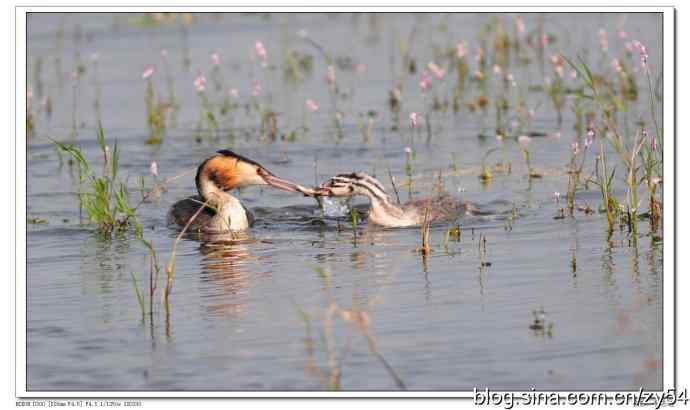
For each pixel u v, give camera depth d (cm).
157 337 1148
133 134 2230
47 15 3425
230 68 2773
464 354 1066
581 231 1509
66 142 2186
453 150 2041
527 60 2731
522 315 1164
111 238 1596
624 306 1176
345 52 2911
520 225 1566
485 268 1349
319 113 2362
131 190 1880
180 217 1678
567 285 1260
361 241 1532
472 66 2705
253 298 1266
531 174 1845
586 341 1085
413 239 1527
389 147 2084
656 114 2152
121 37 3150
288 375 1036
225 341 1127
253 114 2378
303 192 1705
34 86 2630
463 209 1653
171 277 1278
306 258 1443
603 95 2359
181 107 2447
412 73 2678
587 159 1914
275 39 3073
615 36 2850
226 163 1708
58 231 1636
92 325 1191
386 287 1285
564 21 3095
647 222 1539
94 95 2548
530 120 2234
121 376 1048
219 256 1474
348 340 1112
